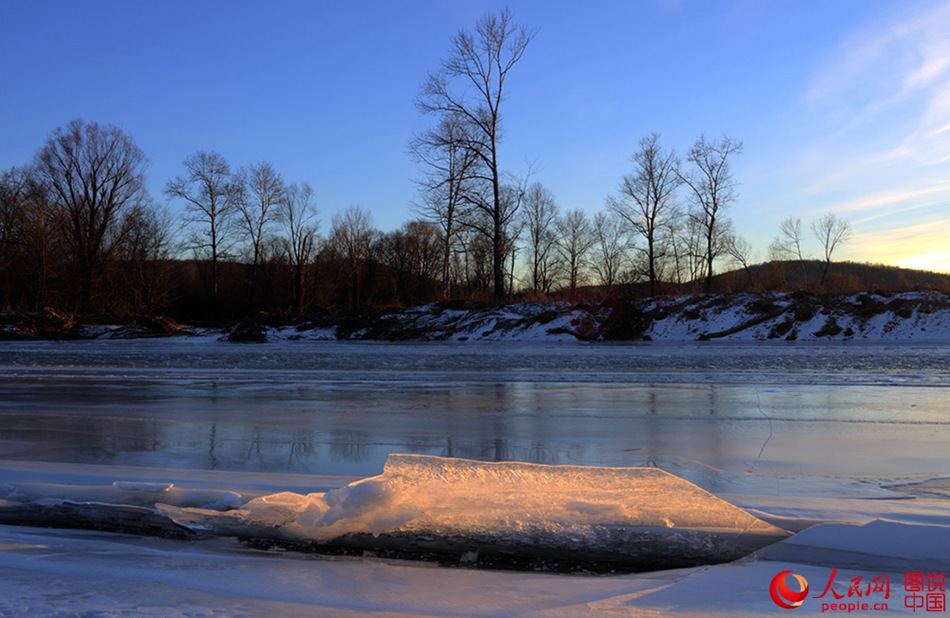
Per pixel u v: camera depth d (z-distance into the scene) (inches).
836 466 288.7
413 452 323.0
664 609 145.7
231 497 224.8
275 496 223.1
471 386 595.8
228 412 454.3
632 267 2071.9
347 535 200.5
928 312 1387.8
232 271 2691.9
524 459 306.5
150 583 163.5
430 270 2751.0
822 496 236.8
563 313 1508.4
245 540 207.8
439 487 213.0
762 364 788.0
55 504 227.1
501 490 210.8
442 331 1540.4
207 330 1849.2
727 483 258.7
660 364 799.1
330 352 1071.6
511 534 189.6
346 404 489.1
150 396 541.0
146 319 1923.0
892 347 1080.8
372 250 2748.5
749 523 188.2
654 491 208.8
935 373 676.1
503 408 465.4
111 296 2283.5
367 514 200.1
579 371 723.4
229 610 144.6
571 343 1364.4
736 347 1131.9
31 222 2153.1
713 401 492.7
